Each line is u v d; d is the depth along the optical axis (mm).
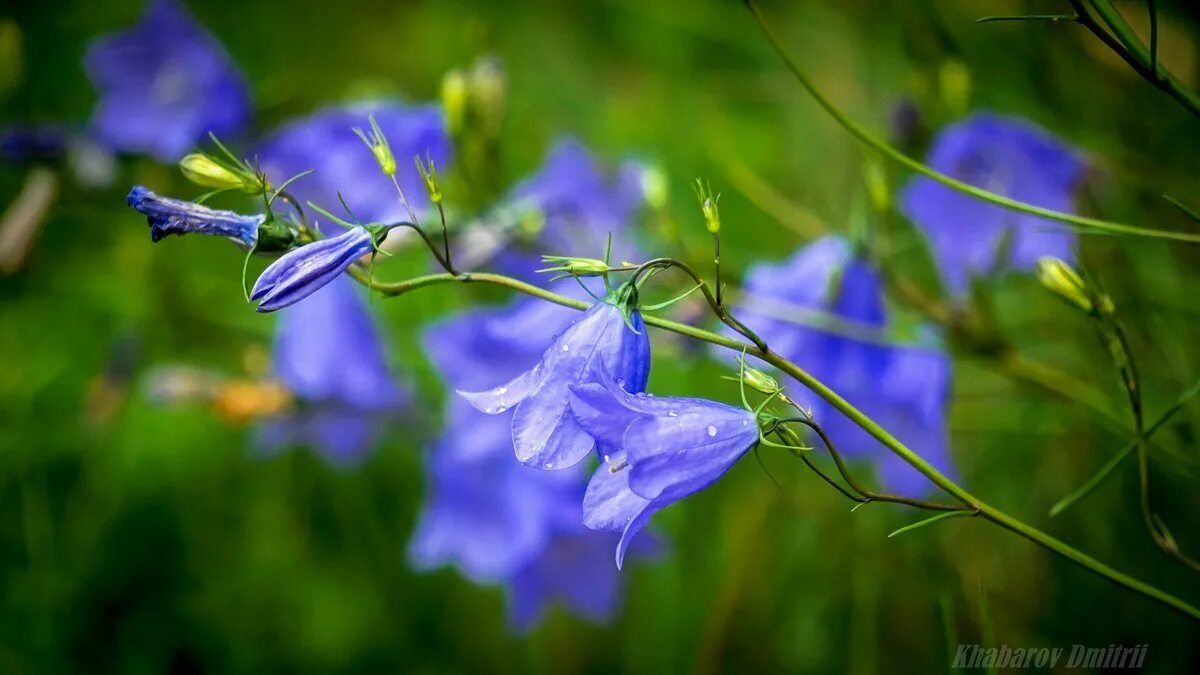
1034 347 406
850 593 408
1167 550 322
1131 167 393
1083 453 404
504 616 420
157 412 457
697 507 414
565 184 404
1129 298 391
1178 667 383
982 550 408
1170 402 376
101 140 437
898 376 366
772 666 406
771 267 375
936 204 382
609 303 303
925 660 401
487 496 381
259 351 422
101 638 425
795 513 413
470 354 373
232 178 312
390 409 412
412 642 423
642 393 300
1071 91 410
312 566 440
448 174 397
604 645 417
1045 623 394
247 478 454
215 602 430
